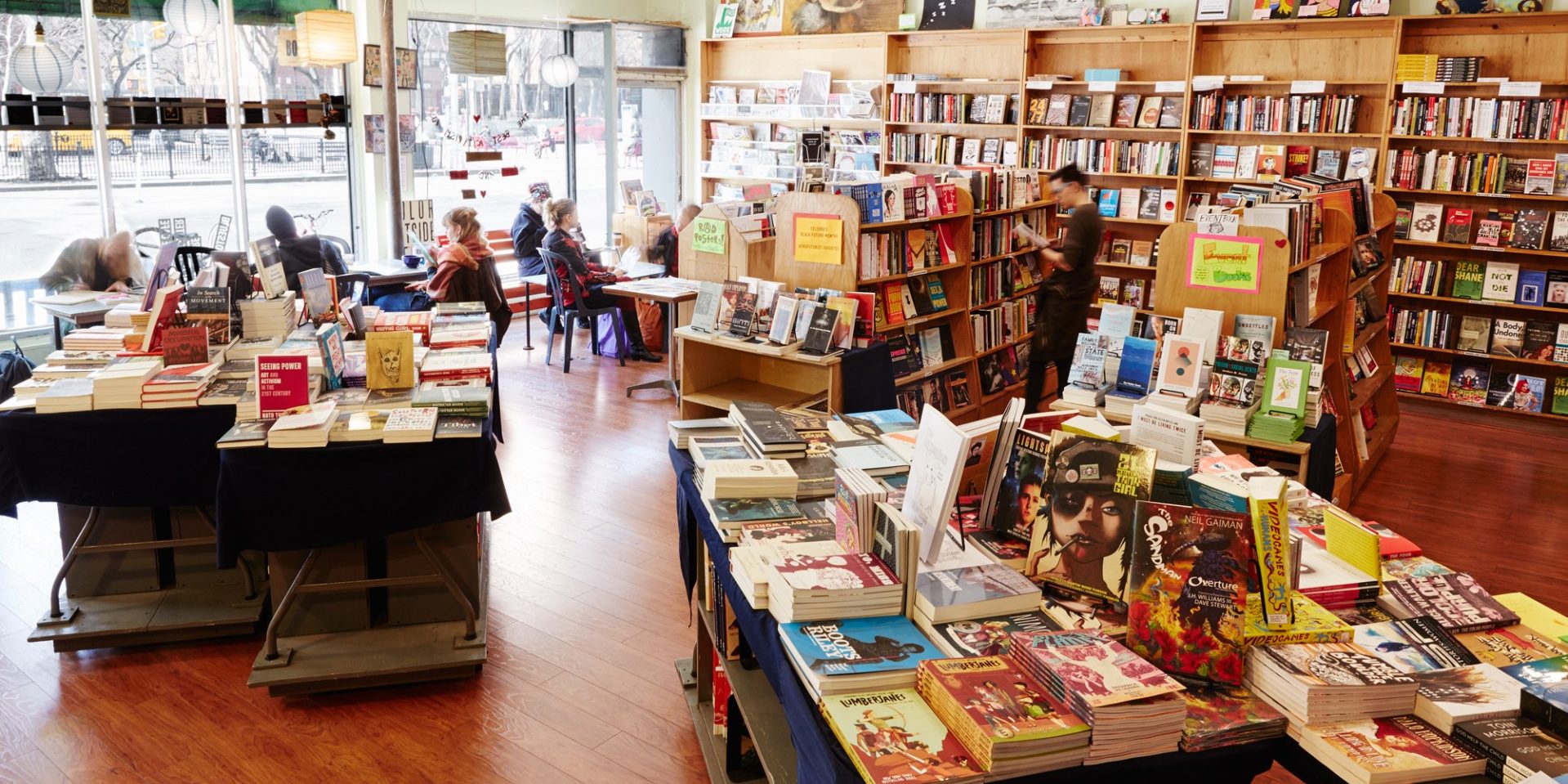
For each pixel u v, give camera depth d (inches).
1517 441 283.7
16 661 153.3
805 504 117.3
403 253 363.9
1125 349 176.6
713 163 450.9
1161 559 84.4
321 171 366.0
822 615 89.8
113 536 161.6
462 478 145.9
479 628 156.8
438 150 399.2
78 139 304.5
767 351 209.2
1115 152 353.4
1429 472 256.4
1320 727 78.0
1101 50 360.8
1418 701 80.4
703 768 132.1
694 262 238.5
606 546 199.0
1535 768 71.0
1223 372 169.9
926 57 396.2
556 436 265.9
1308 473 162.9
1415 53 307.9
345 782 127.6
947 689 77.4
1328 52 320.2
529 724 140.8
